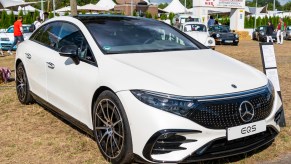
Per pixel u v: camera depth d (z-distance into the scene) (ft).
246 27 139.64
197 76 12.76
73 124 16.44
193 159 11.68
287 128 17.04
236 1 114.01
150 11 136.56
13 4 87.30
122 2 118.32
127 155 12.31
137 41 15.61
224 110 11.83
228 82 12.62
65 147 14.87
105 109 13.23
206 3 106.42
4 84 27.55
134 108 11.82
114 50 14.66
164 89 11.79
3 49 58.34
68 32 16.76
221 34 81.46
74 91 15.05
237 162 13.33
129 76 12.59
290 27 111.55
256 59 48.11
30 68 19.25
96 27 15.94
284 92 25.07
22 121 18.28
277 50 65.46
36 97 19.11
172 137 11.48
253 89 12.73
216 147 11.98
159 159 11.60
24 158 13.92
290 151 14.57
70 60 15.60
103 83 13.06
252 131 12.35
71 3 34.24
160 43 15.94
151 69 13.03
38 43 19.16
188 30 65.31
